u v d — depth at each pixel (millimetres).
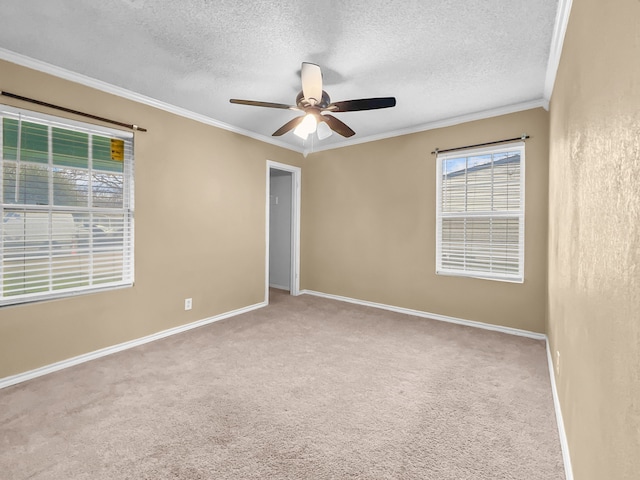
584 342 1276
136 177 3057
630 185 777
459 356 2822
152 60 2428
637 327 709
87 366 2623
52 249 2572
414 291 4055
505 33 2074
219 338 3256
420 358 2783
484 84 2816
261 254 4395
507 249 3418
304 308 4359
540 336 3225
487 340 3193
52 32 2080
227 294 3949
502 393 2223
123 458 1602
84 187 2748
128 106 2980
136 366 2623
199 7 1837
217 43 2201
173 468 1540
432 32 2066
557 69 2322
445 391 2250
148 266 3170
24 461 1574
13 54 2312
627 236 793
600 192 1074
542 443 1724
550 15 1894
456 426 1869
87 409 2016
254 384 2342
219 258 3844
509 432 1814
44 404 2070
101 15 1910
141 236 3109
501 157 3449
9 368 2346
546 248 3148
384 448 1688
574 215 1569
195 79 2732
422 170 3953
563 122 1999
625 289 802
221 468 1542
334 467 1553
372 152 4391
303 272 5199
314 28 2027
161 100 3180
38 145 2492
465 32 2064
